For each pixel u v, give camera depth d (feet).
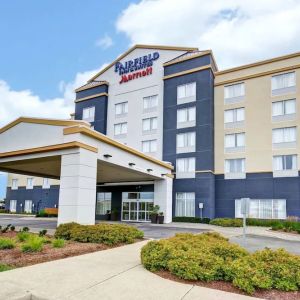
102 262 30.04
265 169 99.60
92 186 56.95
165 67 119.44
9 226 55.57
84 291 20.67
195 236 37.27
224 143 107.24
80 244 40.86
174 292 20.90
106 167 75.41
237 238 59.77
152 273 25.82
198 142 107.45
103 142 63.00
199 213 102.53
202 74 110.52
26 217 123.34
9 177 165.48
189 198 105.81
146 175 91.97
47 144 59.52
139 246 41.83
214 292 21.11
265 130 101.65
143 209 108.78
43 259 30.60
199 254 25.39
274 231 74.90
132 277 24.48
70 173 54.90
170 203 103.96
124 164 72.54
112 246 41.47
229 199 103.45
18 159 64.34
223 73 111.65
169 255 25.99
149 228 77.82
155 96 121.29
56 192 147.33
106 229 43.70
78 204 53.06
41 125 61.46
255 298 20.20
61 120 58.54
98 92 133.08
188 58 114.01
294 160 96.17
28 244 33.68
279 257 24.29
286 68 100.73
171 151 112.47
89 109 134.72
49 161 66.28
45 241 40.52
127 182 112.68
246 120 105.09
